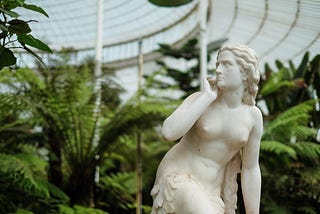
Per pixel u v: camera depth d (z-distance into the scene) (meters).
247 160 3.50
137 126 8.01
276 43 14.81
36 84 7.66
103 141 7.96
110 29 19.03
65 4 17.06
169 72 14.20
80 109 7.79
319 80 9.67
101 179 9.95
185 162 3.41
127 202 10.34
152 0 4.91
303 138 8.96
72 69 7.95
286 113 8.66
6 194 6.87
